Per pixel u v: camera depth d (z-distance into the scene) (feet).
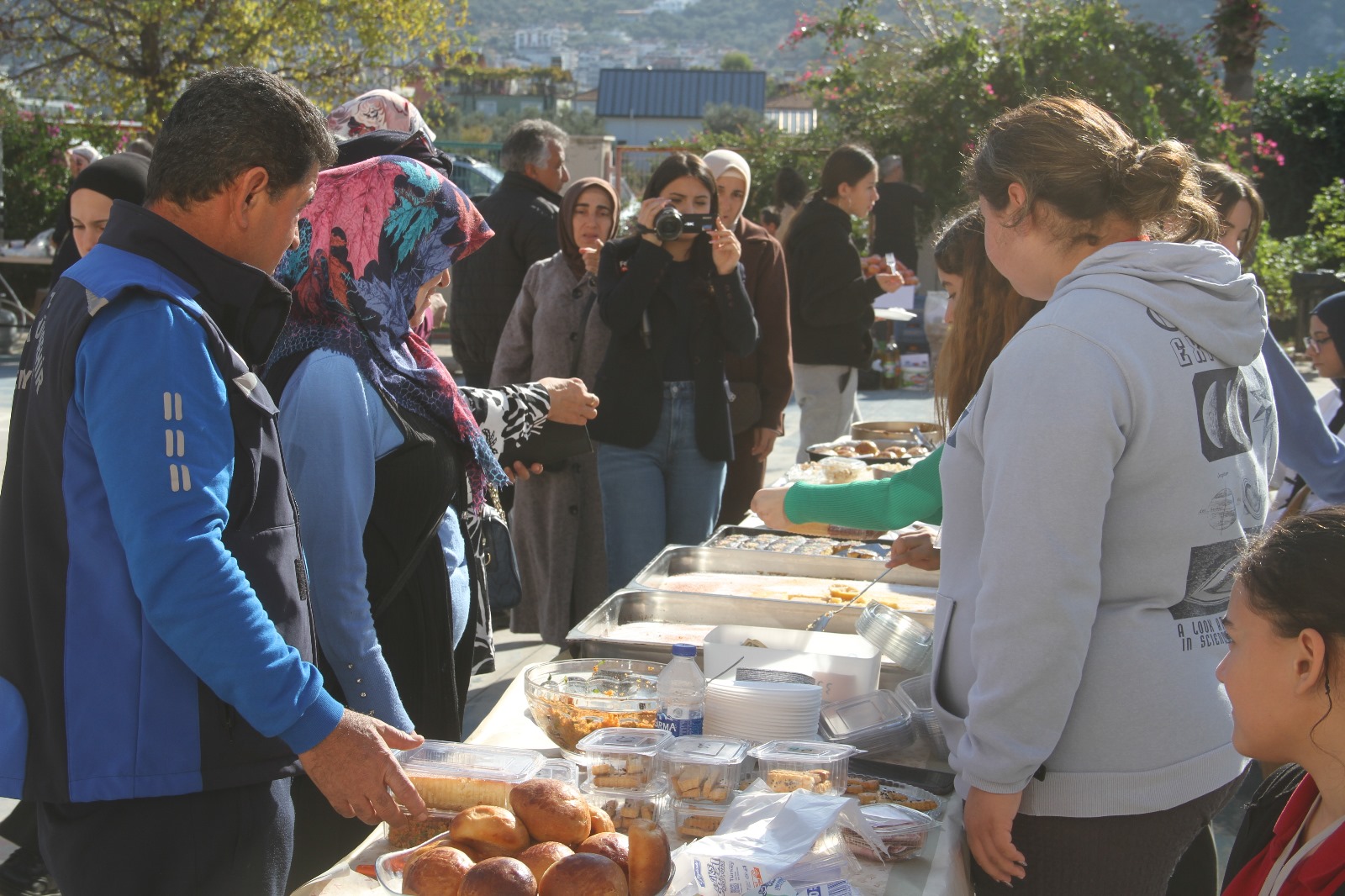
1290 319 39.93
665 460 12.87
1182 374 5.12
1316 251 41.75
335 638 6.46
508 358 13.93
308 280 6.72
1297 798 4.42
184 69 51.90
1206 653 5.33
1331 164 49.78
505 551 9.49
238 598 4.72
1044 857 5.41
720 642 7.41
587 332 13.12
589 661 7.02
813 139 45.70
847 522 7.47
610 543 12.87
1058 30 38.32
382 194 6.81
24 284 46.19
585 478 12.99
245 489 5.09
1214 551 5.28
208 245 5.11
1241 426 5.43
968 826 5.37
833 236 16.84
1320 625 3.95
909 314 18.17
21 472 4.93
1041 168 5.39
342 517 6.42
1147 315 5.13
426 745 5.40
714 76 185.47
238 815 5.11
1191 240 5.66
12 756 4.87
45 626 4.81
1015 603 4.95
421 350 7.34
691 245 12.76
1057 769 5.27
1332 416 11.54
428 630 7.09
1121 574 5.19
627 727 6.00
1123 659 5.16
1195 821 5.45
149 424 4.61
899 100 40.73
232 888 5.13
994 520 5.06
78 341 4.72
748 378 15.03
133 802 4.90
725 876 4.62
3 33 52.34
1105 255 5.28
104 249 5.02
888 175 32.17
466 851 4.64
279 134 5.06
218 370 4.95
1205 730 5.30
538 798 4.70
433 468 6.93
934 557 7.98
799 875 4.67
